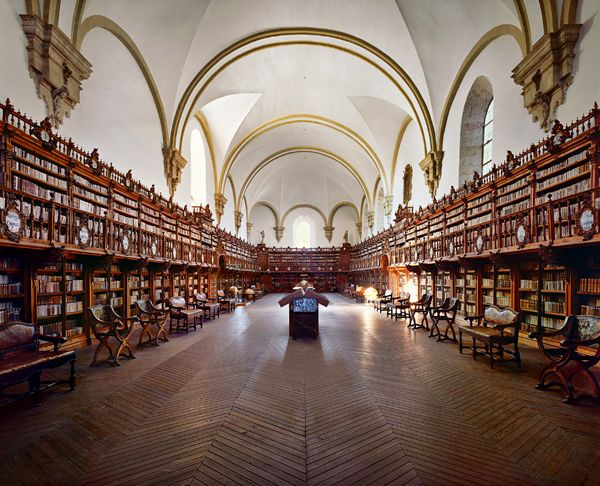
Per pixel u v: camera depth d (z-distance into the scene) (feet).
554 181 20.80
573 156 19.31
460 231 32.40
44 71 22.25
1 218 15.48
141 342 26.14
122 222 28.86
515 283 25.39
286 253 108.58
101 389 16.05
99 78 31.96
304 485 8.77
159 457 10.17
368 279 82.07
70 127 27.22
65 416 13.07
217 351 23.94
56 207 20.79
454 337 27.14
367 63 48.78
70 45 23.90
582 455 10.14
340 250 106.73
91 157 24.73
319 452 10.43
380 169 70.74
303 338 28.71
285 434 11.59
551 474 9.21
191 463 9.84
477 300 30.66
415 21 37.47
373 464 9.75
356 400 14.65
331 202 119.65
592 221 16.14
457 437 11.32
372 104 60.54
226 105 59.98
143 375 18.26
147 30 35.17
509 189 25.13
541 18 24.16
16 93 20.47
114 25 31.19
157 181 42.60
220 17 39.45
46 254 19.13
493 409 13.57
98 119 31.94
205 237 55.52
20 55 20.79
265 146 83.82
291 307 28.86
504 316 20.84
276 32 45.09
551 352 15.55
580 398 14.21
